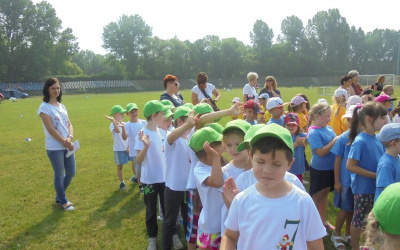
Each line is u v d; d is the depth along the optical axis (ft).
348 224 15.07
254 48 289.74
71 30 243.81
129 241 16.08
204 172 11.21
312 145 15.39
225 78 280.10
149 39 271.69
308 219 7.16
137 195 22.18
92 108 90.79
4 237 16.56
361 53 297.53
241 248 7.42
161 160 15.74
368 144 12.60
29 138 44.45
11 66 217.97
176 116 14.49
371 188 12.67
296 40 281.95
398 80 184.96
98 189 23.49
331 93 133.28
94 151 35.86
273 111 18.97
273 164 6.73
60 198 19.86
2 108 95.96
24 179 26.05
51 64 235.20
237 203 7.61
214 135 11.44
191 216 13.02
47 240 16.25
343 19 278.26
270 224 7.00
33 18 224.33
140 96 154.10
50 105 19.19
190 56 280.92
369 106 12.76
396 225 5.82
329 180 15.58
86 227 17.54
